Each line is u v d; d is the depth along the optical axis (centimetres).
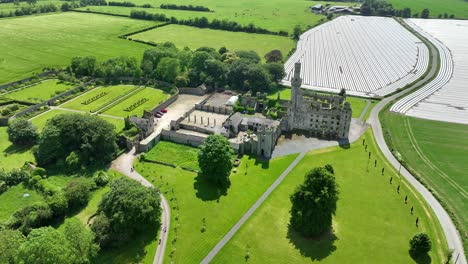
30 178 16050
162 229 13775
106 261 12381
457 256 12694
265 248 13000
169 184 16312
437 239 13400
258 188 16112
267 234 13612
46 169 17175
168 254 12675
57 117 18175
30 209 13750
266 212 14688
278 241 13300
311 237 13462
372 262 12456
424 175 17038
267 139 18062
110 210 13312
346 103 19450
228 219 14312
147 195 13588
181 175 16975
